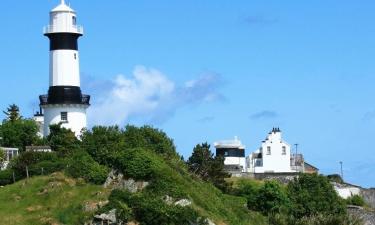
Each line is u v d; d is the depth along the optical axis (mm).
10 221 102812
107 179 110562
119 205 102688
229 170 172125
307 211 137750
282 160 184500
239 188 141000
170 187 106562
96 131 123438
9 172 120750
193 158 139750
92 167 113250
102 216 101875
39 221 102875
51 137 141750
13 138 149000
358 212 154250
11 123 151750
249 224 116750
